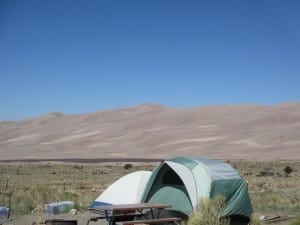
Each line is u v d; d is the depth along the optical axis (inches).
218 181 754.2
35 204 1011.9
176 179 787.4
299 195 1350.9
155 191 803.4
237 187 768.9
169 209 759.7
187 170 768.3
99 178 2449.6
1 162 5876.0
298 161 5378.9
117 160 6161.4
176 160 805.2
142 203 748.6
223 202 674.2
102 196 874.1
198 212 652.1
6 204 1016.9
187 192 744.3
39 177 2568.9
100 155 7475.4
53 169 3710.6
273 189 1600.6
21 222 789.9
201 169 768.9
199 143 7672.2
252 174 2942.9
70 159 6727.4
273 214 940.0
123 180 882.1
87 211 926.4
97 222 788.0
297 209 1027.9
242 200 764.6
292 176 2726.4
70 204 940.6
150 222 647.1
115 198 848.9
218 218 644.1
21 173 3038.9
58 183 1978.3
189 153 7096.5
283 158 6181.1
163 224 681.0
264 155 6560.0
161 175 799.1
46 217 831.1
